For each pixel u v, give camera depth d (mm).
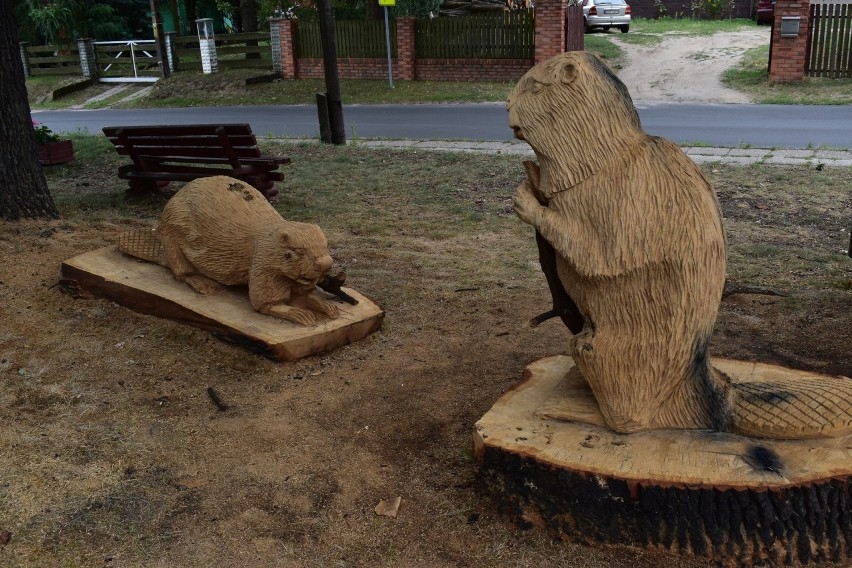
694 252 2902
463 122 15625
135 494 3514
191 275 5457
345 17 27297
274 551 3146
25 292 5797
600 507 2936
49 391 4449
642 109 16484
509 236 7633
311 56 24094
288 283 5008
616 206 2947
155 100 23391
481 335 5273
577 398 3398
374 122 16078
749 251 6859
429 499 3453
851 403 2961
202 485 3598
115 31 32500
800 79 18344
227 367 4766
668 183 2932
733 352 4910
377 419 4172
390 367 4781
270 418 4191
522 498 3123
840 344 4977
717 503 2799
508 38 21375
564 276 3234
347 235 7719
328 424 4129
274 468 3730
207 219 5254
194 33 32531
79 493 3502
